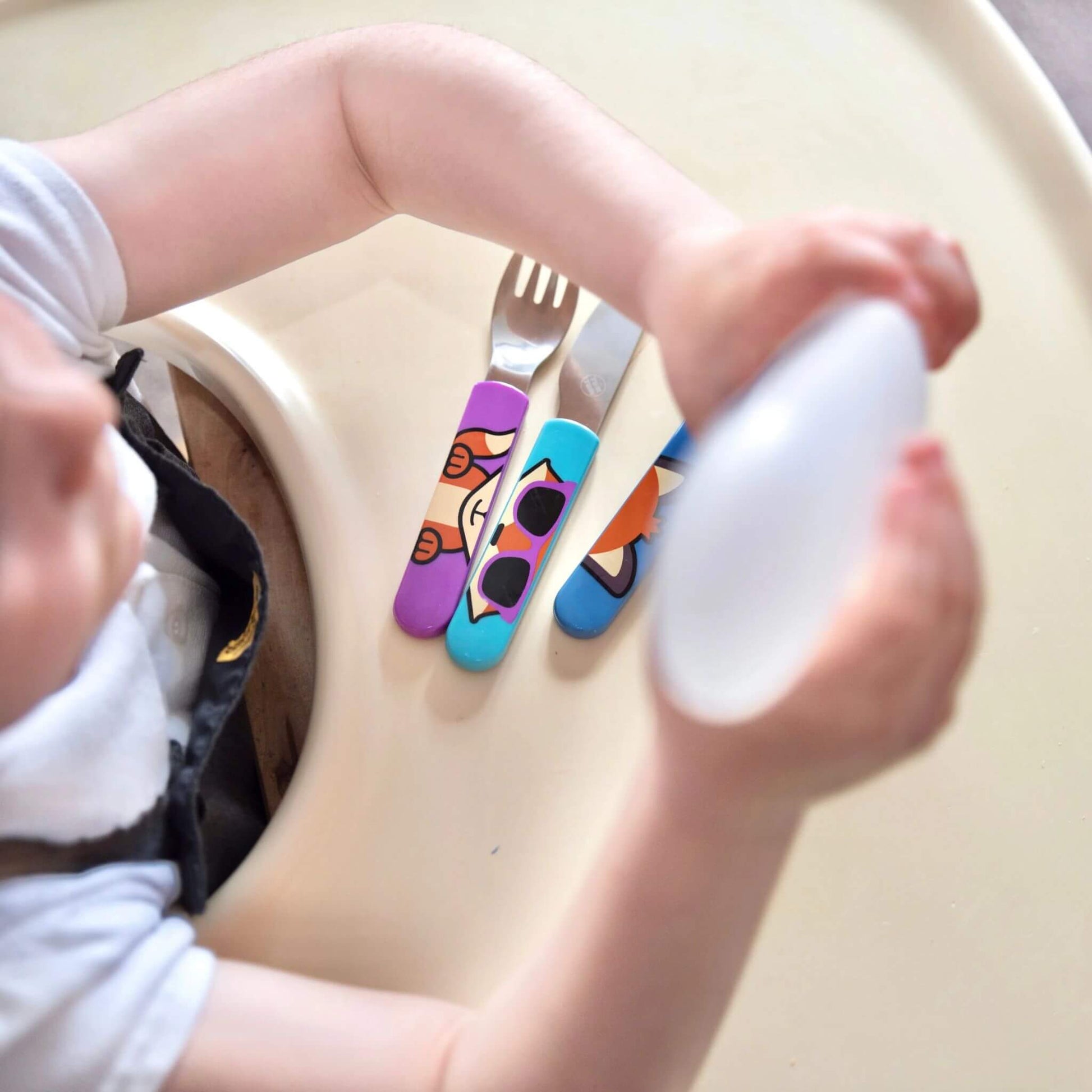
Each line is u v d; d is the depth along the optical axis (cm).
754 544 26
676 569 26
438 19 72
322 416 61
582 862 51
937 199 66
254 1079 42
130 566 40
